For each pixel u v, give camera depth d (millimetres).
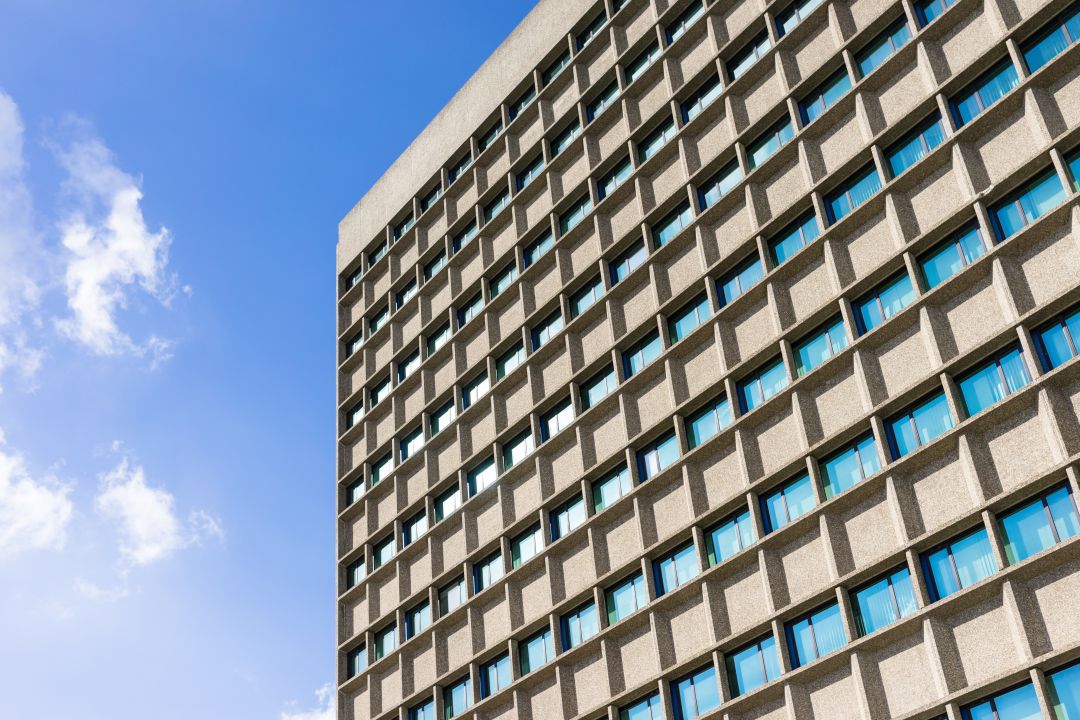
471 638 46812
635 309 46031
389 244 65312
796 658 34344
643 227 46594
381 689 51750
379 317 64125
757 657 35438
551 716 41594
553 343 49000
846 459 35594
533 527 46594
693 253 44344
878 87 39875
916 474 33250
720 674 35781
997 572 29500
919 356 34781
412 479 55594
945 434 32188
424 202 64188
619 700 38844
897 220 36625
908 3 39406
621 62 52188
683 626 38250
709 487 39562
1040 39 35312
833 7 42188
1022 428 31219
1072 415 30359
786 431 37688
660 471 40875
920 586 31406
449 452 53406
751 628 35156
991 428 31922
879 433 34312
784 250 41000
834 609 33906
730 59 46812
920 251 36031
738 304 40906
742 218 42938
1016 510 30609
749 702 34562
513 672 44000
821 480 35969
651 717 38094
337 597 56625
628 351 45875
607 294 46750
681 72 48844
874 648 32094
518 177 56906
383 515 56719
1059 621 28469
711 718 35375
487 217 58062
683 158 46062
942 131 37250
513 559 47031
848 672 32594
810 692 33281
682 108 48156
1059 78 34062
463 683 46906
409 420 56719
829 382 37031
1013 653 29141
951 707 29297
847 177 39719
